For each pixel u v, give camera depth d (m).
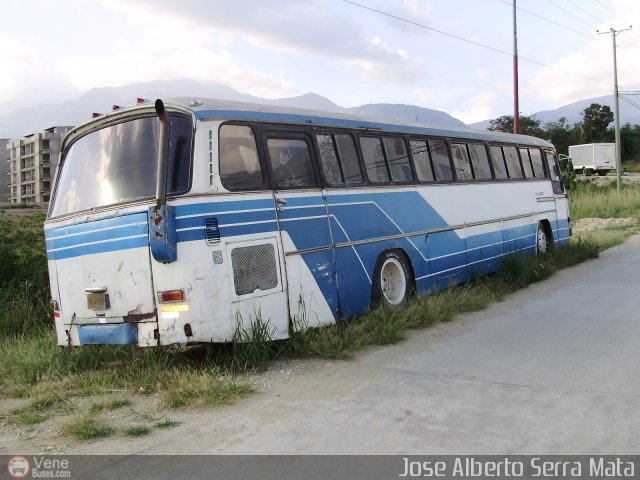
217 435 4.59
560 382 5.41
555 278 11.50
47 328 8.84
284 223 6.82
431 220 9.54
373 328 7.32
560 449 4.05
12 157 113.31
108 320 6.29
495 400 5.02
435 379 5.67
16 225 28.78
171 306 5.88
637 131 77.31
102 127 6.76
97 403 5.45
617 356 6.13
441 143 10.17
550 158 14.54
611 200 29.91
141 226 6.03
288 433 4.55
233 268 6.18
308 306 7.01
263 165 6.75
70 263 6.61
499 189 11.75
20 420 5.22
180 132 6.18
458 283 10.17
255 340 6.25
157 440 4.57
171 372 6.14
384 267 8.41
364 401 5.16
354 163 8.14
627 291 9.70
